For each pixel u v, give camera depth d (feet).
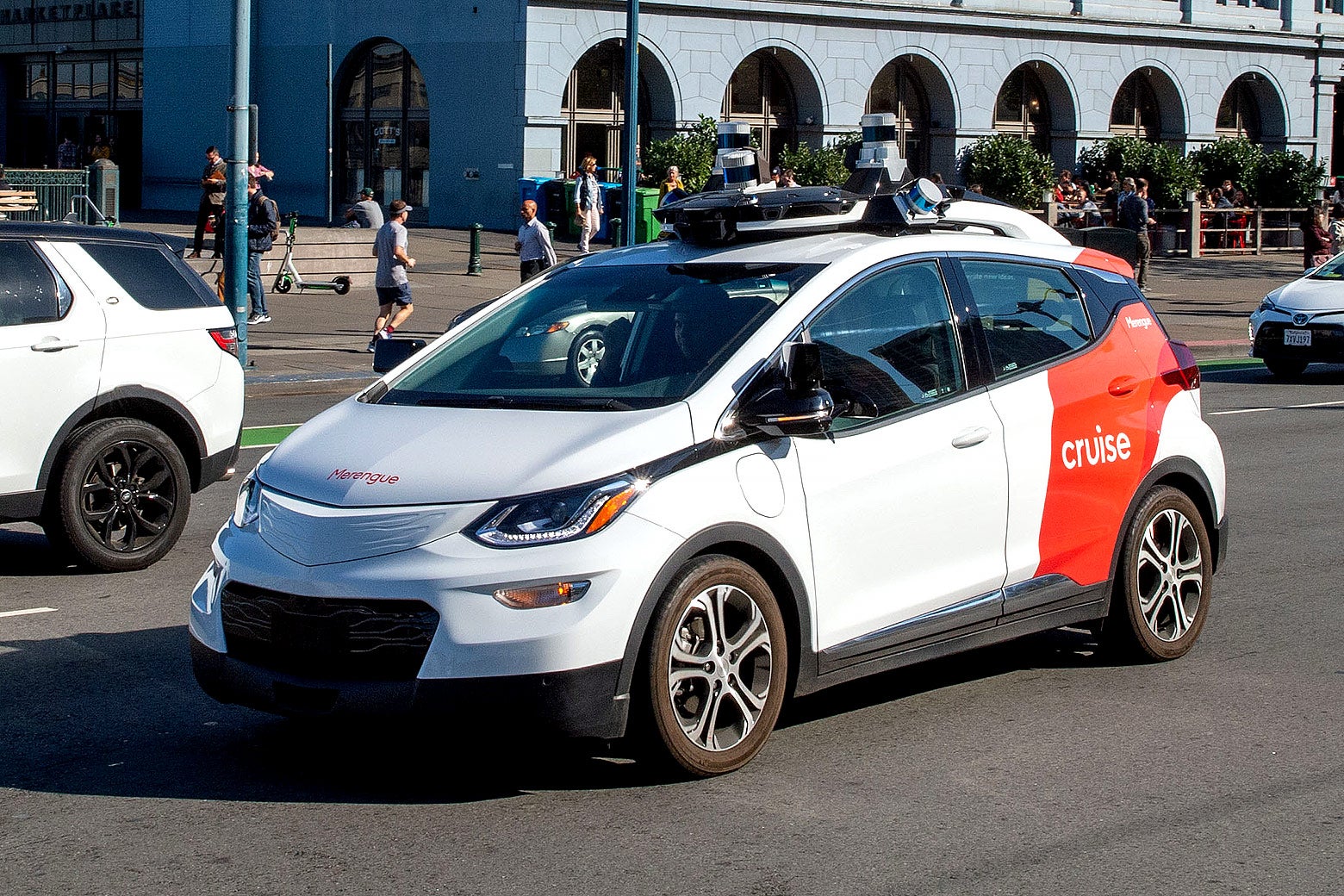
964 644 20.72
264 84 149.38
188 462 30.94
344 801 17.79
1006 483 20.98
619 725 17.19
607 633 16.90
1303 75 171.94
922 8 144.66
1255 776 18.81
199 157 154.81
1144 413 23.02
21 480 28.14
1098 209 129.49
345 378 58.03
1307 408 55.31
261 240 72.74
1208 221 136.05
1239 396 59.06
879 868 15.94
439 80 135.33
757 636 18.39
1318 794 18.20
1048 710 21.42
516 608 16.67
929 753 19.57
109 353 29.27
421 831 16.84
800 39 139.95
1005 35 150.61
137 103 163.43
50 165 173.27
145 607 26.96
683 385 18.71
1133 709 21.47
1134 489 22.80
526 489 17.08
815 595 18.98
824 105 141.90
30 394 28.09
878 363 20.08
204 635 18.43
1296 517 35.76
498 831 16.85
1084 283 23.03
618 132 136.46
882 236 21.47
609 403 18.51
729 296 19.98
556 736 16.92
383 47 140.87
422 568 16.80
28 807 17.63
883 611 19.75
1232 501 37.81
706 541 17.75
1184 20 161.99
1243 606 27.50
